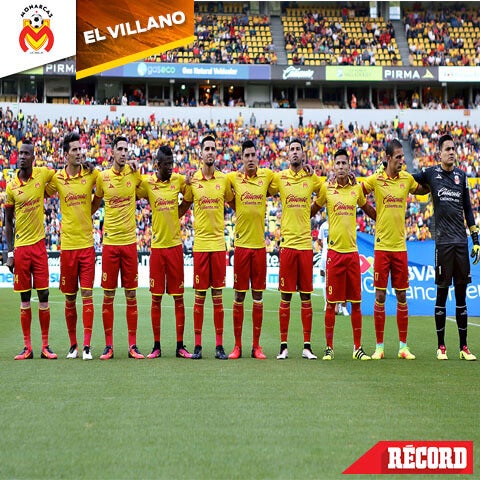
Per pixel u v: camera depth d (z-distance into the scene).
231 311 16.61
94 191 9.29
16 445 4.73
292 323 13.85
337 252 8.98
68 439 4.86
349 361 8.70
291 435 4.96
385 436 4.95
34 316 15.38
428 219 33.78
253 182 9.02
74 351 9.05
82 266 8.93
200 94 44.06
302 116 41.62
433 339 11.34
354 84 44.06
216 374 7.51
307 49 44.88
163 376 7.36
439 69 42.66
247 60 42.91
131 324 9.09
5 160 36.16
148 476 4.12
